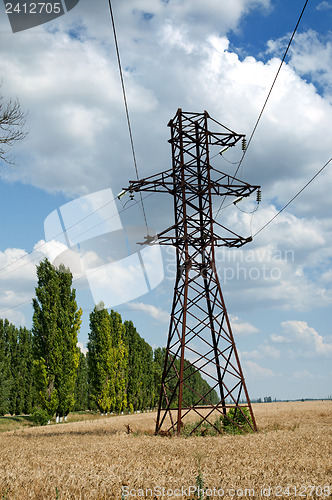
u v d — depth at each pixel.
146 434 27.36
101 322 72.12
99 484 10.31
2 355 66.44
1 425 51.72
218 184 26.23
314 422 33.66
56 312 54.94
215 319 26.03
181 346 24.73
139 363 83.88
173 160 27.88
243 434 24.66
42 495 9.48
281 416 43.19
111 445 20.69
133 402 81.75
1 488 10.15
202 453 14.52
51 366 53.50
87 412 79.75
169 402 25.69
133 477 11.17
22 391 68.81
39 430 39.22
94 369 71.19
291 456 14.55
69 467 13.37
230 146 27.47
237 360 25.47
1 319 69.00
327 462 13.24
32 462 15.05
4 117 15.15
